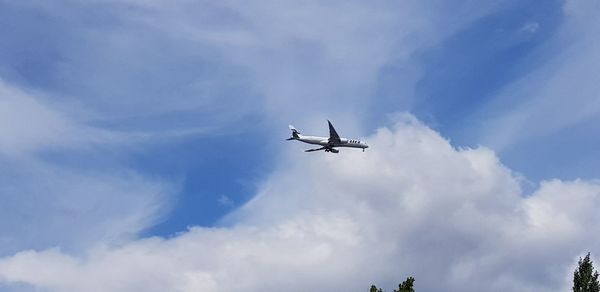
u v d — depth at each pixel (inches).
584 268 3410.4
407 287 3245.6
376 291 3233.3
